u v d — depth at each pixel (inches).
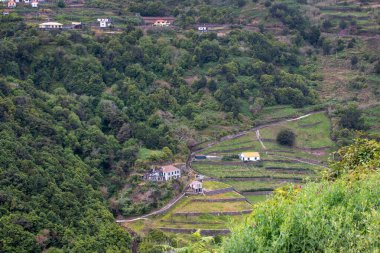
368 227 422.9
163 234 1668.3
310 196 504.7
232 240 435.2
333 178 743.7
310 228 432.1
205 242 573.0
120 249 1603.1
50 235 1467.8
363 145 784.9
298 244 432.8
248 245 427.8
